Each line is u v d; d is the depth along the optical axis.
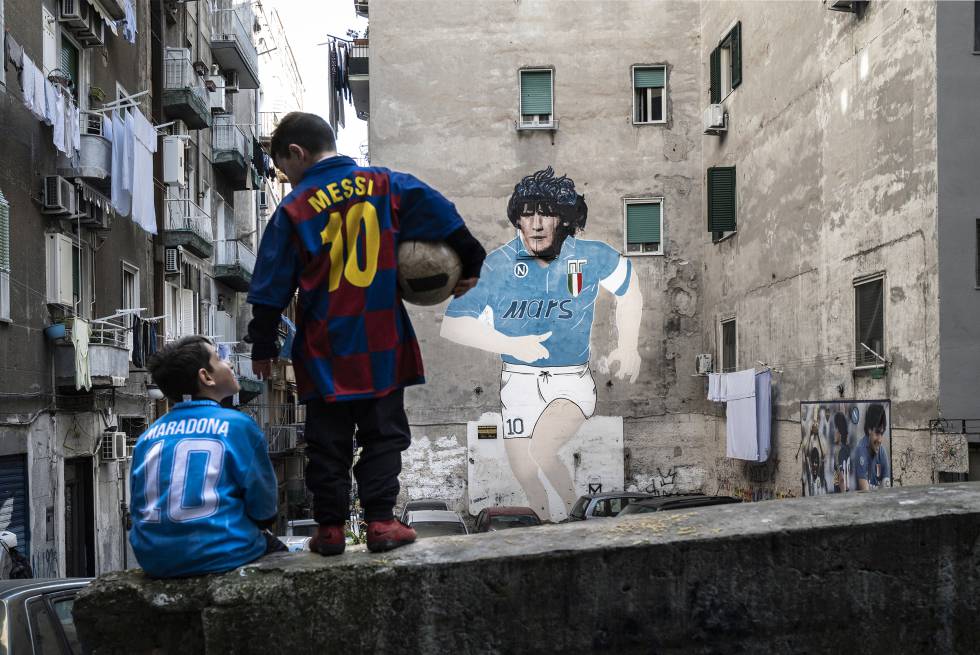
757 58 19.33
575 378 23.27
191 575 2.83
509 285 23.42
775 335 18.31
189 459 2.87
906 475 13.08
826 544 2.84
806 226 16.77
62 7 16.48
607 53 23.75
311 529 17.59
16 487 14.17
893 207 13.55
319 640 2.73
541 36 23.77
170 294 24.56
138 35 21.55
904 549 2.87
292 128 2.90
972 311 12.27
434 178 23.61
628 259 23.41
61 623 4.48
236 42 30.95
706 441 22.89
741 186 20.38
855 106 14.80
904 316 13.23
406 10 23.86
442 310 23.41
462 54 23.81
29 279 14.88
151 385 21.59
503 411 23.19
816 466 16.06
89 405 16.81
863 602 2.85
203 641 2.83
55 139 14.98
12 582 4.73
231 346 31.08
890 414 13.51
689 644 2.79
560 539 2.88
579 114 23.66
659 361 23.25
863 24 14.52
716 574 2.81
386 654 2.73
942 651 2.87
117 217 19.48
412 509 20.86
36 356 15.05
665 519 3.03
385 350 2.79
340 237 2.77
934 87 12.46
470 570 2.75
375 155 23.66
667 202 23.47
